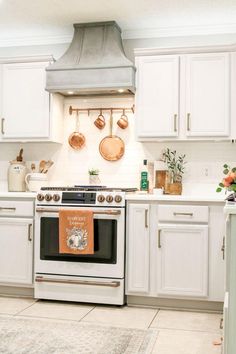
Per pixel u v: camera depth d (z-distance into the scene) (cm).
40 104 410
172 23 412
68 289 360
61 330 290
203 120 381
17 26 423
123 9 380
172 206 347
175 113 385
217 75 379
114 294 352
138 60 393
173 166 411
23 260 374
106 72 386
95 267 356
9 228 377
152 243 352
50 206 365
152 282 352
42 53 448
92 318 320
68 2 367
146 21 407
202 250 341
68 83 393
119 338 276
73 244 353
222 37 412
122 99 427
